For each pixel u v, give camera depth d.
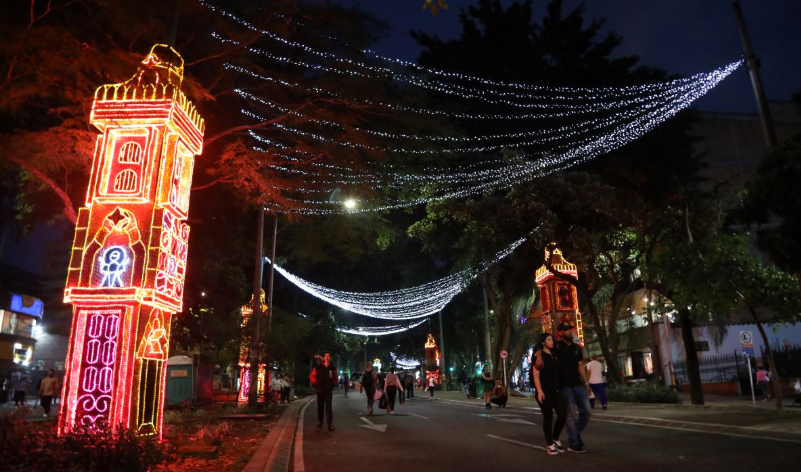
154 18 12.81
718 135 37.84
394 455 9.35
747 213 12.21
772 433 9.85
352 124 17.06
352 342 62.84
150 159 9.92
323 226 26.56
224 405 23.84
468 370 58.06
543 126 29.55
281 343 23.50
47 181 13.98
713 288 15.95
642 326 34.78
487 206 23.44
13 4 11.66
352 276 52.25
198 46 15.04
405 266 41.06
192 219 19.61
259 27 15.02
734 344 30.75
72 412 8.97
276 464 8.27
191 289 23.77
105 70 11.30
